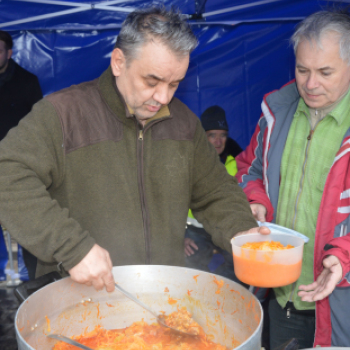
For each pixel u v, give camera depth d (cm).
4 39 306
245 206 132
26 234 96
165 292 109
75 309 104
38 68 328
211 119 300
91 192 119
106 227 122
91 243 95
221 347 99
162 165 127
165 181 128
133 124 121
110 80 120
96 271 93
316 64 136
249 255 101
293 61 335
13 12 282
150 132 126
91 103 120
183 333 103
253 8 298
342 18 137
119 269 107
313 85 140
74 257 93
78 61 330
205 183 139
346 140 144
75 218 120
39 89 326
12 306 316
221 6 290
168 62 100
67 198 118
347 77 142
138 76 105
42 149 108
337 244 126
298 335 166
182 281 107
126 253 125
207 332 105
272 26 330
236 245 110
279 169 166
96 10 292
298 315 165
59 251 94
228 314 100
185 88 334
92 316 107
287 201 163
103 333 107
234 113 341
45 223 95
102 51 331
